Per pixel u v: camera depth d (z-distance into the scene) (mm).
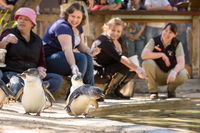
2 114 7875
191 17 17781
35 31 17234
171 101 11828
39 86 8148
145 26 17406
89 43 16922
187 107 11328
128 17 17312
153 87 13172
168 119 8820
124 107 10445
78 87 8094
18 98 9023
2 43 10367
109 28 12727
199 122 8328
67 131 6297
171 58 13477
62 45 11562
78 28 12172
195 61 18031
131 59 12844
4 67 10836
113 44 12594
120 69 12562
